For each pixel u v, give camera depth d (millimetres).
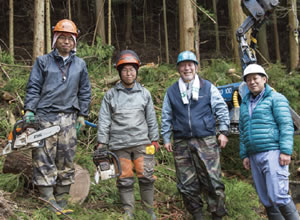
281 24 13547
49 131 2865
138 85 3391
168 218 3572
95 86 5914
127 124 3238
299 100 6625
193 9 6926
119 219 3125
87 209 3377
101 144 3277
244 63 4301
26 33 11609
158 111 5555
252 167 3111
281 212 2902
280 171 2879
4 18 11727
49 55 3223
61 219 3016
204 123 3314
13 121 5035
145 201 3314
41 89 3207
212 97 3385
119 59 3277
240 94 4215
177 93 3418
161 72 6562
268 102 2992
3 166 3666
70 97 3229
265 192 3055
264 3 4281
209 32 12141
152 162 3314
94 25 11188
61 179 3219
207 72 6707
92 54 7309
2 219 2676
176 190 4082
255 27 4406
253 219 3697
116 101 3297
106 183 3951
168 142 3479
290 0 9094
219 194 3283
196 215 3391
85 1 13133
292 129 2902
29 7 11742
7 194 3244
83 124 3373
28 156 3570
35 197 3338
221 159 5246
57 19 12062
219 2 14125
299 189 4004
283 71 7172
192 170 3379
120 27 13164
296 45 9109
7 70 6234
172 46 12836
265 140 2947
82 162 4172
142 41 12906
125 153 3258
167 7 14055
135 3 13422
